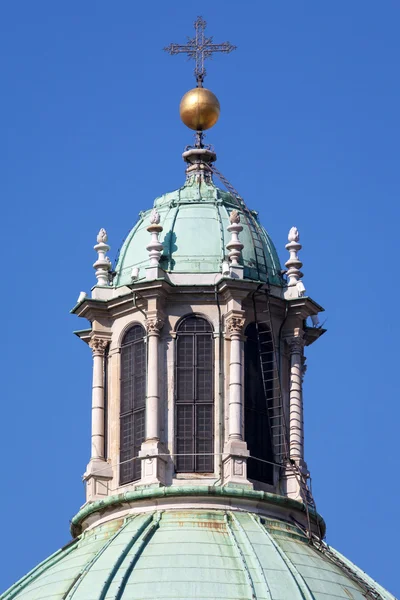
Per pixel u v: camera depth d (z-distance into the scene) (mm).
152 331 144125
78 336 148750
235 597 132000
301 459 145500
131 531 138250
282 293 147750
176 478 142000
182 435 143000
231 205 149750
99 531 141125
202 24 155375
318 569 137250
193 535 137125
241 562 134625
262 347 146125
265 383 145625
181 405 143500
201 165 151875
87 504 143125
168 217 148250
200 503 139875
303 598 133125
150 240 147500
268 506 141000
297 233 149750
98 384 146500
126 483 143875
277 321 147500
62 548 142375
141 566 134125
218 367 144125
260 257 147625
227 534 137500
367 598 137625
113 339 147125
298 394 146750
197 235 146875
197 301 145000
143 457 141625
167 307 145125
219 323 144875
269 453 144750
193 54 154875
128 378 146000
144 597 131750
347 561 144500
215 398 143625
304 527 142625
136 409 145000
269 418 145500
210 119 152625
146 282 144125
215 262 145750
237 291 144375
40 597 135500
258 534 137875
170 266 145625
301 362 147750
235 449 141750
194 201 149125
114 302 146750
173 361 144375
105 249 148875
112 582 133125
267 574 134000
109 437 145625
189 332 144750
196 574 133375
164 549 135625
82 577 134625
